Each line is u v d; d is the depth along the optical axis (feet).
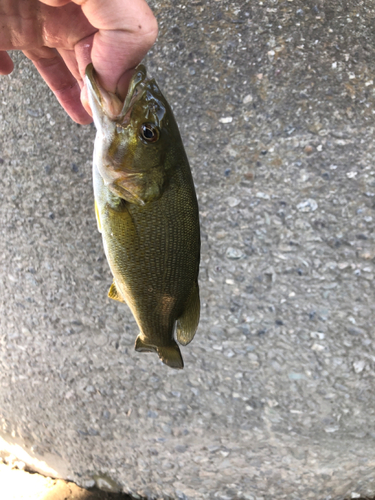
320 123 1.59
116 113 0.93
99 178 0.98
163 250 0.97
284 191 1.63
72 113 1.46
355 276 1.64
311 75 1.57
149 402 1.87
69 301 1.88
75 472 2.05
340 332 1.68
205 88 1.63
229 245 1.70
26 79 1.74
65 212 1.80
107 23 0.86
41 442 2.07
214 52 1.61
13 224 1.89
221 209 1.68
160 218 0.96
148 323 1.03
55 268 1.87
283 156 1.62
